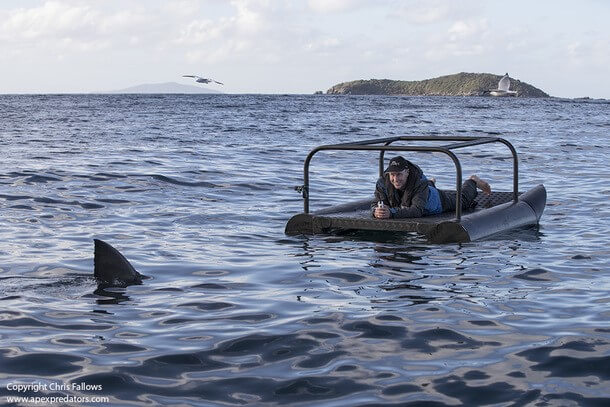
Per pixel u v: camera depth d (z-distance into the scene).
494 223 9.73
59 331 5.69
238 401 4.46
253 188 14.15
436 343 5.45
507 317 6.07
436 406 4.39
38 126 34.50
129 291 6.83
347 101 108.50
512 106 90.06
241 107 68.00
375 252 8.62
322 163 18.95
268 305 6.42
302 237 9.57
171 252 8.50
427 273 7.57
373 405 4.40
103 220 10.47
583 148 24.36
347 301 6.54
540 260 8.18
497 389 4.63
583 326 5.82
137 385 4.68
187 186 14.10
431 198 9.93
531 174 16.97
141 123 37.78
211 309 6.30
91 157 19.12
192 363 5.05
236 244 9.05
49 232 9.52
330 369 4.95
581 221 10.77
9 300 6.47
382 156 11.42
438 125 39.19
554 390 4.61
